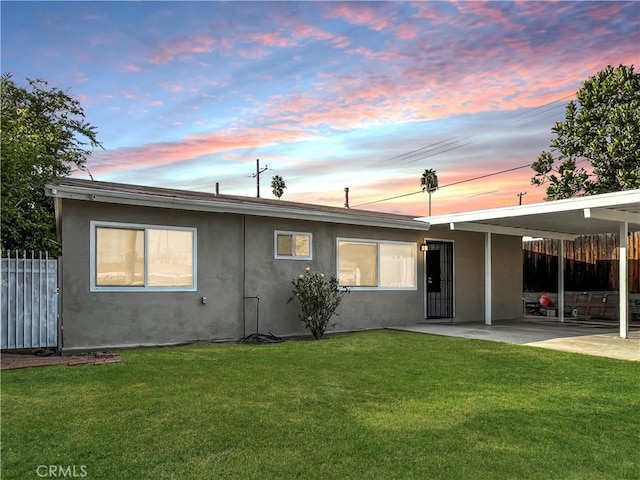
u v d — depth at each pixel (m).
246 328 10.16
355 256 12.11
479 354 8.14
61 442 3.96
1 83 11.10
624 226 10.68
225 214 10.01
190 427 4.35
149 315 9.05
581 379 6.40
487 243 13.19
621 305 10.62
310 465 3.61
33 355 7.84
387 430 4.36
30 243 8.76
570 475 3.53
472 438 4.20
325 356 7.80
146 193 9.14
